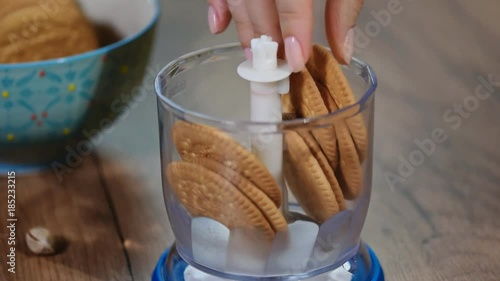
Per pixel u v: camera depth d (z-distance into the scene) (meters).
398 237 0.71
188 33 1.03
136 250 0.71
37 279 0.69
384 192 0.76
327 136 0.58
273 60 0.60
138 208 0.76
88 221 0.74
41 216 0.75
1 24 0.78
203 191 0.59
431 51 0.97
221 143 0.57
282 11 0.60
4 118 0.75
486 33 1.00
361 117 0.59
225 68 0.67
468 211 0.73
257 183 0.58
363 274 0.66
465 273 0.67
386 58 0.96
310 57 0.62
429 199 0.75
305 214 0.61
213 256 0.62
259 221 0.58
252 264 0.61
